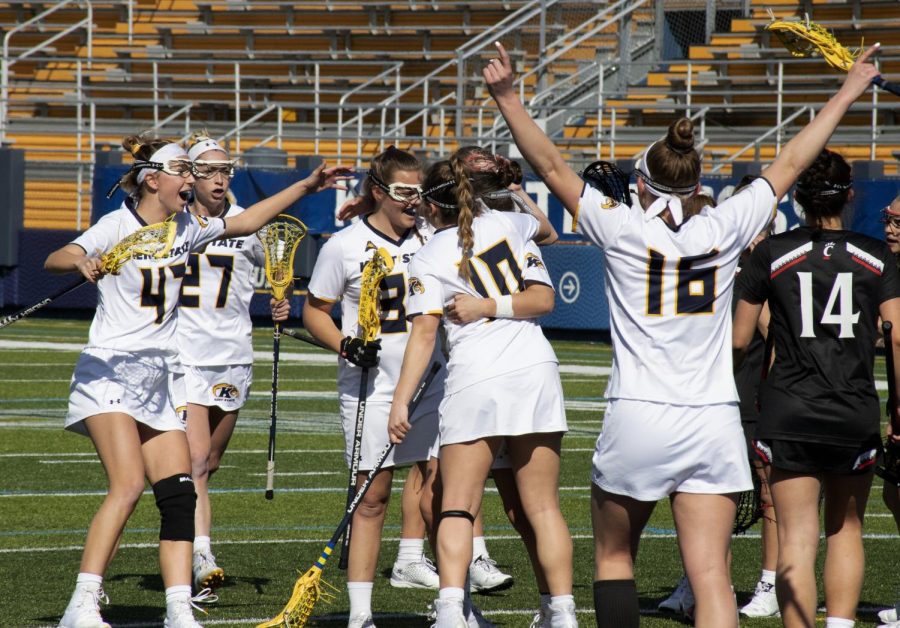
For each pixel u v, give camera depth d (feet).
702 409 36.99
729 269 37.68
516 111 38.37
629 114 215.72
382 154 51.21
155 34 254.06
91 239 47.14
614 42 222.69
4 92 253.44
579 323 185.78
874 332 42.70
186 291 59.41
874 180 156.87
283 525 72.18
